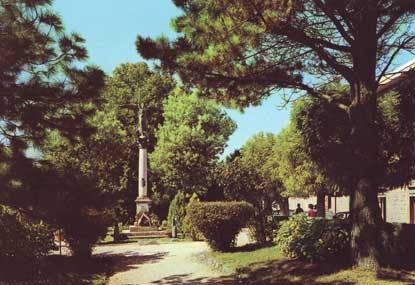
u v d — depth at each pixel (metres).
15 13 9.45
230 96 12.23
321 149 13.10
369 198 10.63
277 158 25.56
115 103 46.25
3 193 9.09
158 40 10.84
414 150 12.14
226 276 12.80
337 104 11.80
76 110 10.40
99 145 24.20
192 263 15.63
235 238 16.88
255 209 17.48
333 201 31.06
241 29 10.18
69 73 10.13
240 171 19.81
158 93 48.00
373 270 10.30
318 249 11.73
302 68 11.91
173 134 43.09
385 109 12.67
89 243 15.16
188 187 42.44
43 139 10.02
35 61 9.80
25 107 9.48
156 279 13.01
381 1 10.12
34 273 11.88
